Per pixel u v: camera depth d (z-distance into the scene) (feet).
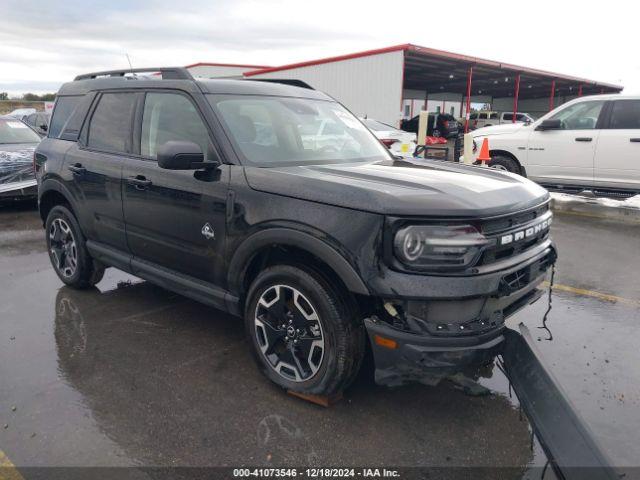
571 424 7.72
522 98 159.12
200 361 11.64
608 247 21.49
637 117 27.40
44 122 54.54
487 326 8.68
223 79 12.69
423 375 8.57
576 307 14.96
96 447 8.71
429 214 8.22
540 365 8.54
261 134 11.32
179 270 11.97
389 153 13.41
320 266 9.39
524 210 9.32
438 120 87.61
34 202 30.91
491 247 8.63
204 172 10.71
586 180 29.04
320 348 9.46
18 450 8.63
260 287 10.09
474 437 9.10
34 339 12.66
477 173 10.99
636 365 11.59
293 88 13.83
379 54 66.13
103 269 15.61
